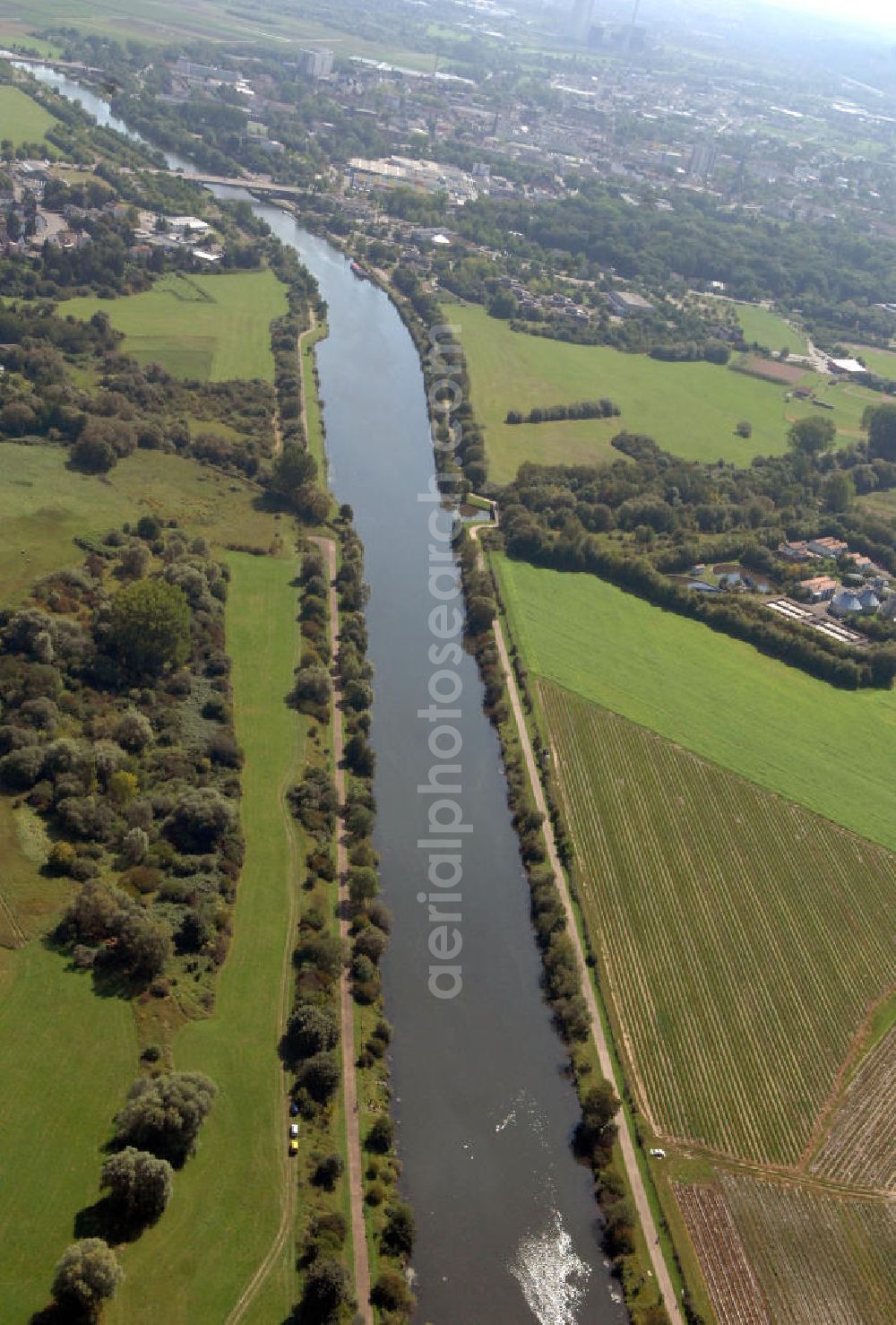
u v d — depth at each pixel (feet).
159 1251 532.73
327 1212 567.59
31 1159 555.69
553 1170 624.59
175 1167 567.59
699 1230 597.11
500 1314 552.00
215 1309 516.32
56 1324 491.31
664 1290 567.59
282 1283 532.73
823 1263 589.73
